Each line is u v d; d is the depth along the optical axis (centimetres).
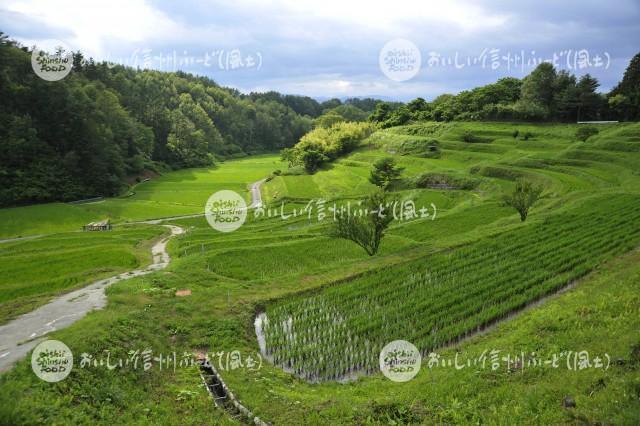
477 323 3186
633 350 2277
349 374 2770
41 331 2828
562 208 6431
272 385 2544
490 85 16662
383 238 5844
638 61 13288
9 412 1744
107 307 3338
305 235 6356
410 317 3381
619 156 9400
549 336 2727
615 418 1756
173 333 3138
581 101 13700
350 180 11931
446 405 2156
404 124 18238
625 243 4622
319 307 3644
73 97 12431
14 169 10950
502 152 12406
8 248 6656
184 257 5362
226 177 16000
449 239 5369
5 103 11719
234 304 3669
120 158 13438
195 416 2169
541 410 1953
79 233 7781
